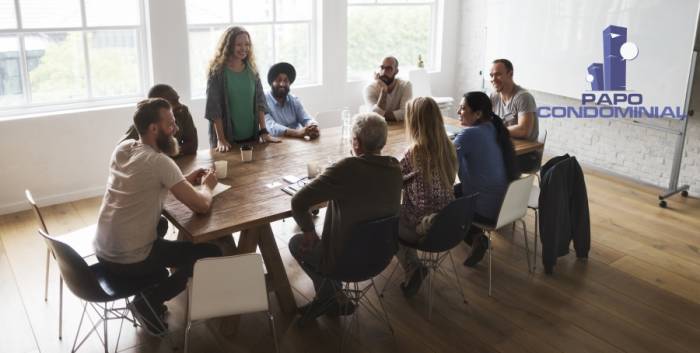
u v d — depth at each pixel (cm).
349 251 256
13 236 403
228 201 284
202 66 528
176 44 491
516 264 374
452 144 303
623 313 322
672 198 488
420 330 302
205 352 283
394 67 461
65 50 452
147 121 255
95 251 269
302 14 571
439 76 676
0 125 425
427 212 302
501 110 425
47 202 457
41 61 444
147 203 255
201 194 269
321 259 268
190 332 297
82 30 454
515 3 573
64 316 311
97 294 244
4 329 299
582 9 511
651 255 389
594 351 288
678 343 296
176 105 346
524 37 572
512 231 421
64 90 460
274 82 430
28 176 446
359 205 251
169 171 254
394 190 259
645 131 510
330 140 393
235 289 232
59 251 236
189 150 357
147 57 486
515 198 321
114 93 482
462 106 335
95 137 468
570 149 575
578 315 319
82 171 469
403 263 324
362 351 284
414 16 650
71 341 290
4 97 436
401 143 388
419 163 298
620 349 290
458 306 325
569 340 297
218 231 252
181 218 263
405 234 304
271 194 294
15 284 341
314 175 318
